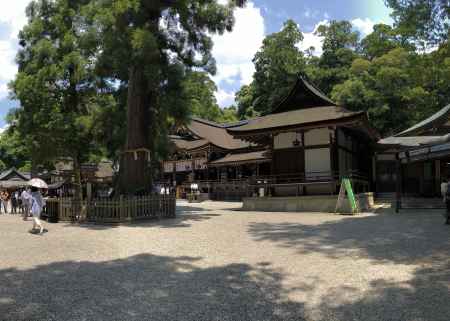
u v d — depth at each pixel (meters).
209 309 5.66
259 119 26.83
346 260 8.65
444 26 17.56
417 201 22.66
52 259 9.08
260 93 59.97
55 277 7.42
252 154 41.44
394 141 30.75
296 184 23.02
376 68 40.28
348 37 54.06
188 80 19.39
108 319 5.25
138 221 16.59
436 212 18.70
